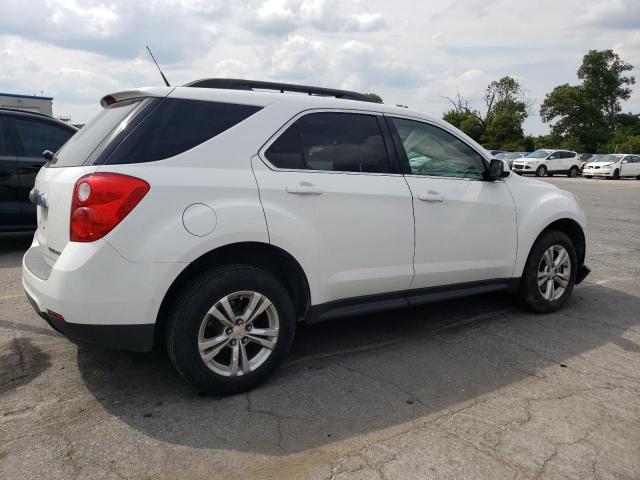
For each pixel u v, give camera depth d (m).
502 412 3.08
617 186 24.64
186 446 2.68
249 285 3.15
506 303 5.23
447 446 2.72
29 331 4.21
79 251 2.79
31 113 7.09
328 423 2.93
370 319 4.70
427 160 4.10
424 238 3.95
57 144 7.24
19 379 3.39
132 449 2.65
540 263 4.81
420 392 3.32
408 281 3.91
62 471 2.46
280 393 3.27
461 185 4.21
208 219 2.98
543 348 4.09
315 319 3.56
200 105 3.20
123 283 2.81
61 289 2.78
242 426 2.88
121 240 2.79
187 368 3.02
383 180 3.76
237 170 3.16
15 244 7.73
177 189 2.92
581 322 4.72
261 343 3.27
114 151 2.93
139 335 2.90
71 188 2.90
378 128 3.86
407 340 4.21
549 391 3.36
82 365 3.61
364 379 3.48
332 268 3.52
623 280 6.32
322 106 3.61
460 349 4.04
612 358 3.92
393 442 2.75
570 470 2.54
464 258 4.23
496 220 4.39
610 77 73.75
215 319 3.12
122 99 3.42
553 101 66.25
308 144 3.49
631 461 2.63
